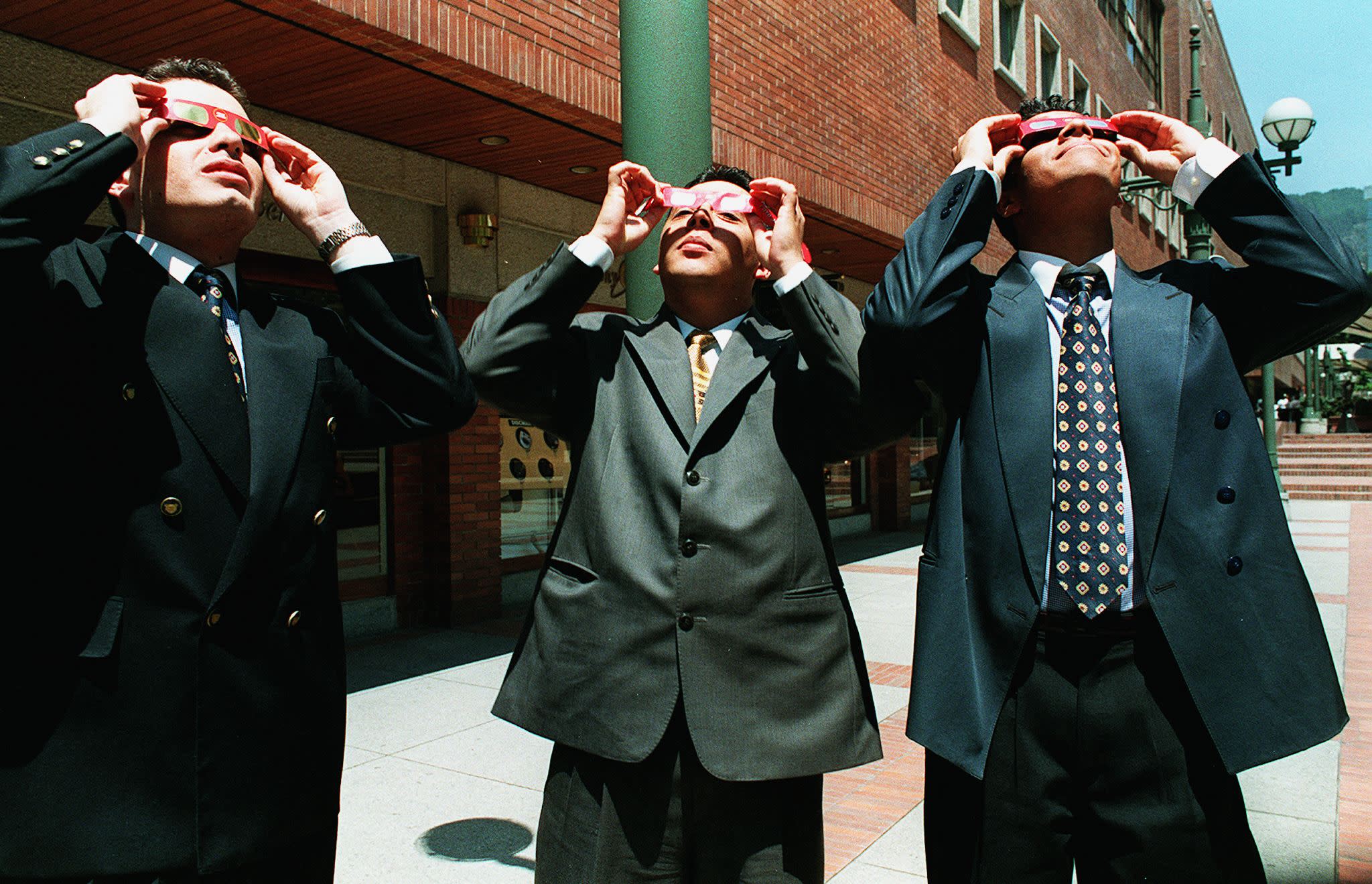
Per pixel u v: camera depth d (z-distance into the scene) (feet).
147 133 5.33
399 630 22.54
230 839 4.94
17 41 15.26
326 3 14.10
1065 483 6.06
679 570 6.16
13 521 4.81
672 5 9.41
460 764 13.51
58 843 4.60
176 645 4.92
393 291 6.05
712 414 6.41
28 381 4.89
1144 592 5.81
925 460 49.80
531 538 26.43
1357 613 23.79
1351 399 130.41
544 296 6.71
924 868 10.18
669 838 6.12
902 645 20.47
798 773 5.98
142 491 4.99
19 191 4.69
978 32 38.09
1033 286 6.47
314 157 6.33
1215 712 5.59
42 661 4.72
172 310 5.28
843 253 33.30
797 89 25.71
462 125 19.75
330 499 5.79
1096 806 5.95
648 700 6.03
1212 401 6.02
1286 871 9.93
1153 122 6.79
